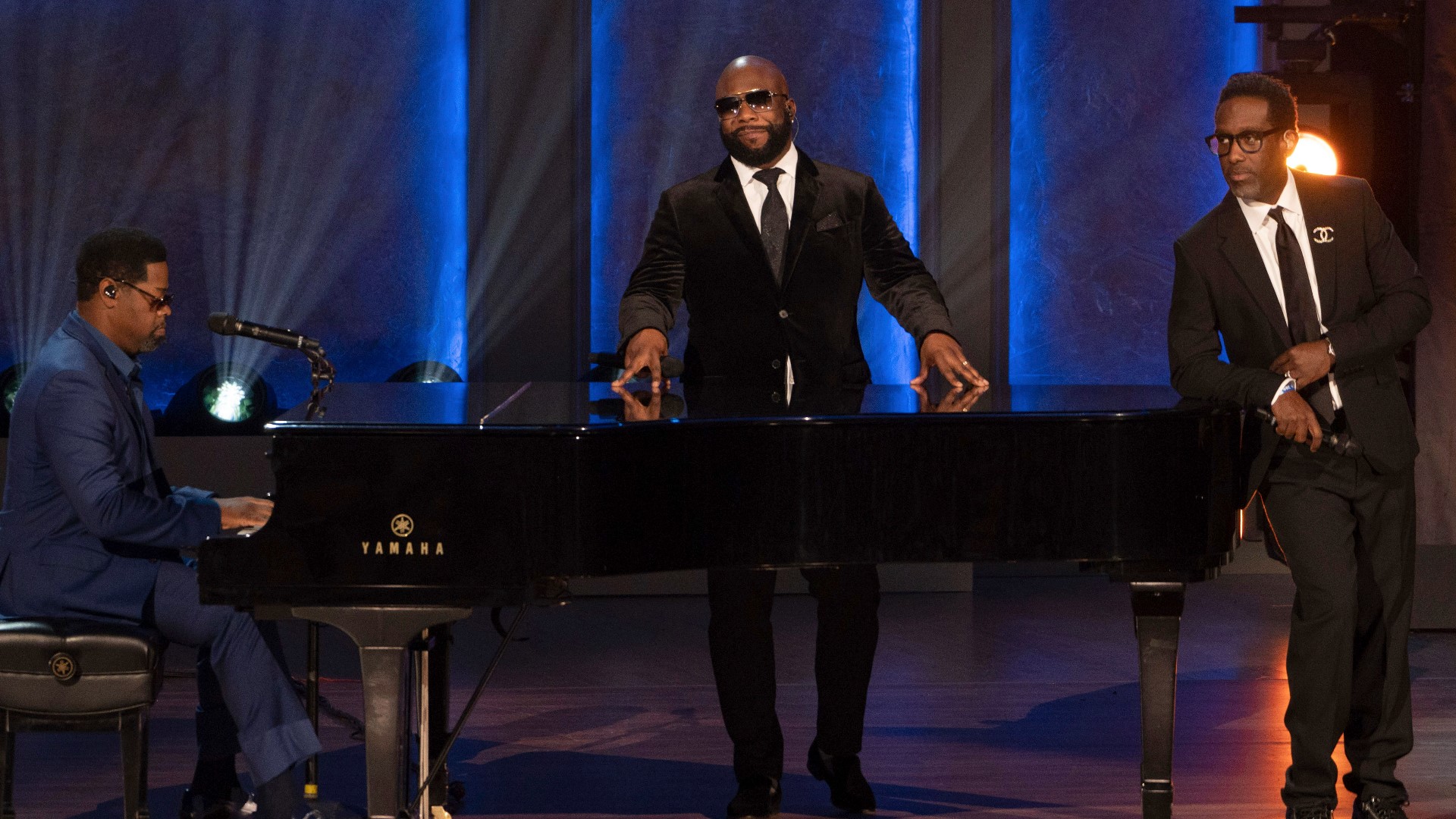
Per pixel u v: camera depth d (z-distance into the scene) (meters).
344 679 14.99
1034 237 20.30
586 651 16.03
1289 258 9.70
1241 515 9.37
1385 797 9.95
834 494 8.60
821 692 10.62
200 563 8.13
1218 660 15.43
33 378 9.80
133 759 9.34
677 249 11.00
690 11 19.83
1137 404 9.53
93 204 19.48
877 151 20.03
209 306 19.72
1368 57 18.78
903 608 18.30
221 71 19.56
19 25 19.23
